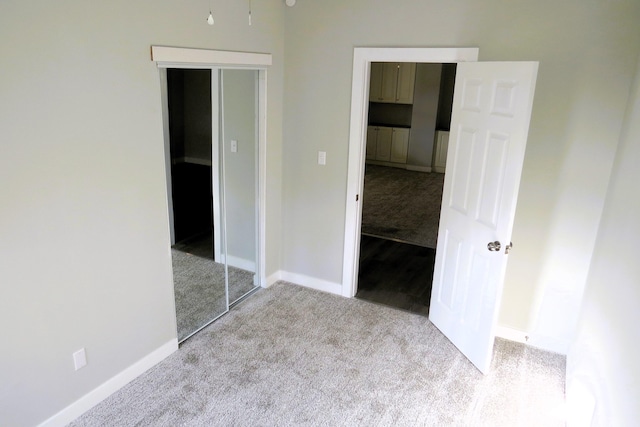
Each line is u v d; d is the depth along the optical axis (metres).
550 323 3.05
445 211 3.16
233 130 3.27
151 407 2.45
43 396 2.18
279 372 2.78
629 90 2.50
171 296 2.85
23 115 1.88
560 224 2.86
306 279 3.97
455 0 2.87
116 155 2.31
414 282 4.15
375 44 3.19
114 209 2.36
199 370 2.77
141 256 2.58
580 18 2.55
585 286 2.77
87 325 2.33
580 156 2.71
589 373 2.13
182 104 2.78
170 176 2.81
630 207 1.92
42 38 1.89
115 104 2.26
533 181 2.87
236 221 3.51
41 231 2.03
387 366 2.88
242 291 3.76
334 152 3.54
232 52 2.97
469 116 2.83
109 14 2.15
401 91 9.48
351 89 3.35
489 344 2.73
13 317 1.98
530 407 2.55
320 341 3.13
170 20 2.48
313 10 3.34
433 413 2.48
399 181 8.55
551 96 2.71
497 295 2.63
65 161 2.07
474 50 2.88
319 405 2.51
